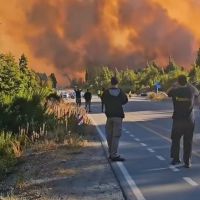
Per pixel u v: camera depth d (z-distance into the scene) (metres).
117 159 12.55
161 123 25.98
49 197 9.02
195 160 12.27
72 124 20.42
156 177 10.21
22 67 42.56
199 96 11.05
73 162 12.80
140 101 67.56
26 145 16.39
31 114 21.38
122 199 8.38
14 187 10.60
